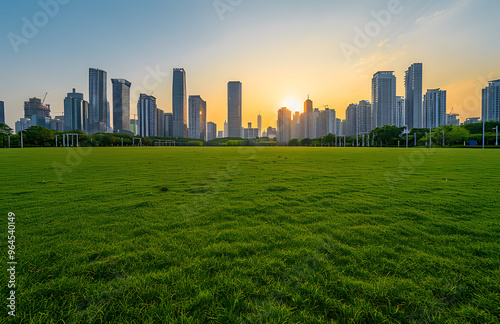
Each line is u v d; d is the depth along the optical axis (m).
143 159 15.20
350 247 2.52
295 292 1.84
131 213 3.75
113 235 2.89
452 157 15.86
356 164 11.50
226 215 3.64
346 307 1.68
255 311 1.68
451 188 5.64
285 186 5.84
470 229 3.01
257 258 2.30
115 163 12.34
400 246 2.54
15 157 16.47
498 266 2.15
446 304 1.71
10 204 4.27
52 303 1.74
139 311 1.67
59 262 2.25
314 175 7.82
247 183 6.38
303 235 2.85
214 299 1.78
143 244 2.63
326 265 2.17
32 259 2.29
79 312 1.67
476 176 7.49
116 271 2.11
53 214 3.70
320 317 1.63
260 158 16.00
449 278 1.98
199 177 7.49
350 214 3.66
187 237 2.81
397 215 3.61
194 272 2.09
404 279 1.97
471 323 1.57
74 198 4.73
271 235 2.86
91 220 3.43
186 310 1.70
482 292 1.82
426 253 2.40
